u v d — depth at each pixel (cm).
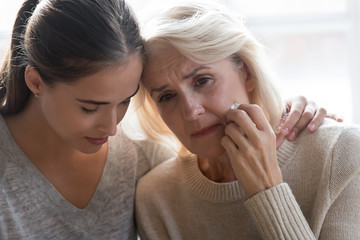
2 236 117
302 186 119
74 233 125
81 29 96
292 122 123
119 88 100
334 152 114
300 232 107
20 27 112
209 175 129
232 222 125
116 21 98
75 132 106
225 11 114
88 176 126
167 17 110
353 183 112
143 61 108
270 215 108
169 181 133
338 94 244
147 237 133
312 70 247
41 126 119
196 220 129
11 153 119
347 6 238
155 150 140
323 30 243
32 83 106
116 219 129
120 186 130
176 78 108
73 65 96
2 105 121
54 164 123
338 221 111
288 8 243
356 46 238
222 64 111
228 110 113
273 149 112
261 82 119
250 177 111
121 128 134
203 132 115
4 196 117
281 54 246
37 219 120
